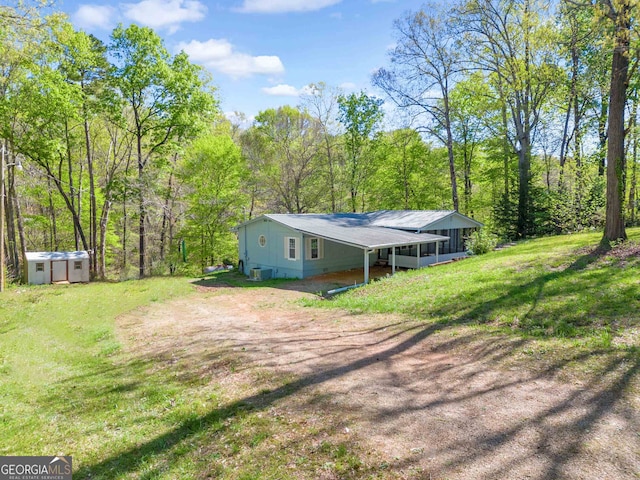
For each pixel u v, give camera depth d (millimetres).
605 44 11422
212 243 27812
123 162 29797
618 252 10867
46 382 7078
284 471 3605
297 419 4539
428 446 3791
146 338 9906
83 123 22844
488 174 29891
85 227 29203
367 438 4008
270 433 4293
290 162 32406
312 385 5508
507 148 26625
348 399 4961
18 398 6348
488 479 3244
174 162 29188
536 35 18391
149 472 3850
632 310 6934
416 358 6461
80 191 24312
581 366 5344
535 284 9508
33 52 16250
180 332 10188
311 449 3908
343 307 11359
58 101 19047
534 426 4012
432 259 20688
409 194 32594
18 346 9414
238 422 4621
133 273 26094
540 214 22781
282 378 5867
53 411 5730
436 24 24078
